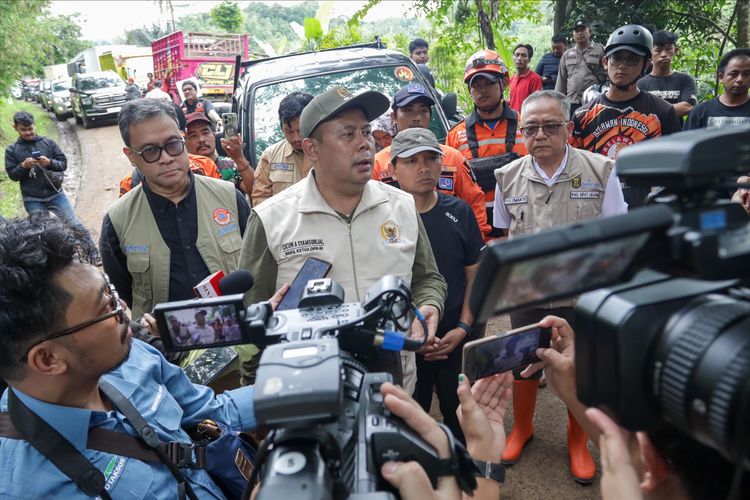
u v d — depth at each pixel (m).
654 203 0.88
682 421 0.81
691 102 5.21
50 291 1.30
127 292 2.88
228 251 2.82
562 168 2.94
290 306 2.00
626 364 0.85
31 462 1.37
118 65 22.91
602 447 0.92
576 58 7.21
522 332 1.54
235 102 5.54
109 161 13.87
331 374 0.95
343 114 2.08
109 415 1.52
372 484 1.01
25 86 28.86
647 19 9.16
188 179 2.79
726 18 9.88
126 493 1.43
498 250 0.72
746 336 0.74
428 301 2.26
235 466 1.69
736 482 0.70
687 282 0.89
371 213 2.23
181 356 2.38
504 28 11.41
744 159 0.80
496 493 1.37
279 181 4.01
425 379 2.91
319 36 11.48
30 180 7.05
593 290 0.85
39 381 1.38
